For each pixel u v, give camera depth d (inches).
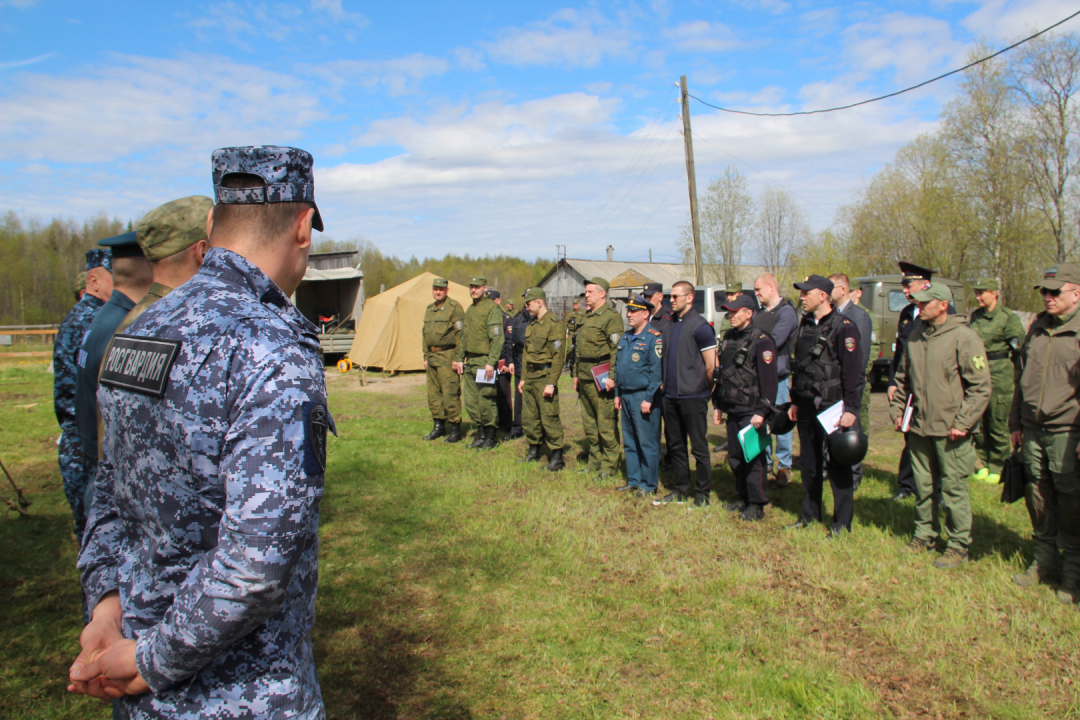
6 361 830.5
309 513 44.5
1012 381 245.3
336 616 144.9
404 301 648.4
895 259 1027.9
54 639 137.3
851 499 183.5
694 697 114.8
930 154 952.9
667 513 209.5
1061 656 124.1
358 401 480.7
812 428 188.7
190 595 41.3
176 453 44.6
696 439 213.0
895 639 131.2
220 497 44.8
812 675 119.2
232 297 48.0
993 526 192.9
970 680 117.3
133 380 46.7
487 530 197.9
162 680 42.7
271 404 43.7
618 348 231.1
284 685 47.0
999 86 878.4
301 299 836.0
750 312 202.8
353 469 271.7
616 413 250.2
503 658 128.0
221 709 44.9
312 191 55.6
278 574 41.9
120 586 49.7
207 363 44.4
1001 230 895.7
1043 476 152.8
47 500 238.7
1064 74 856.9
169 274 76.6
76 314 112.3
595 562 172.4
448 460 286.7
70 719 110.8
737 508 210.7
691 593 152.5
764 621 139.9
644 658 127.0
